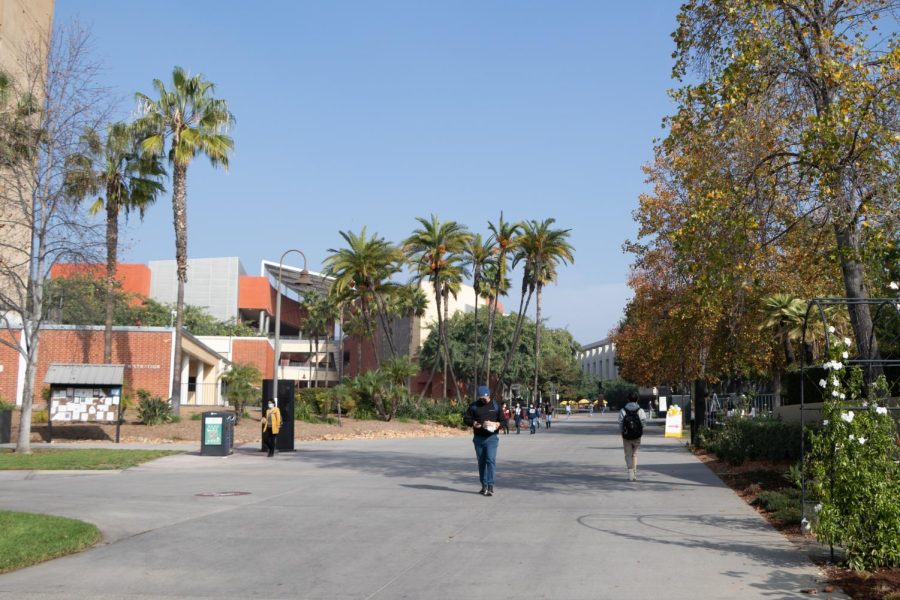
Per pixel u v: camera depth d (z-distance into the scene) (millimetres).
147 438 30547
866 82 13125
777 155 14586
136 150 38688
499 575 7824
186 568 8203
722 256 14211
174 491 14867
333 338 109375
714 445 23094
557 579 7641
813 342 35062
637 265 34969
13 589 7293
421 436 41719
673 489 15234
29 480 16844
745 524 10867
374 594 7102
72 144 23172
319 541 9711
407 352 90312
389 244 56125
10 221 23547
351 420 46844
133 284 98188
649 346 41562
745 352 35312
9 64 46312
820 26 14281
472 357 87125
